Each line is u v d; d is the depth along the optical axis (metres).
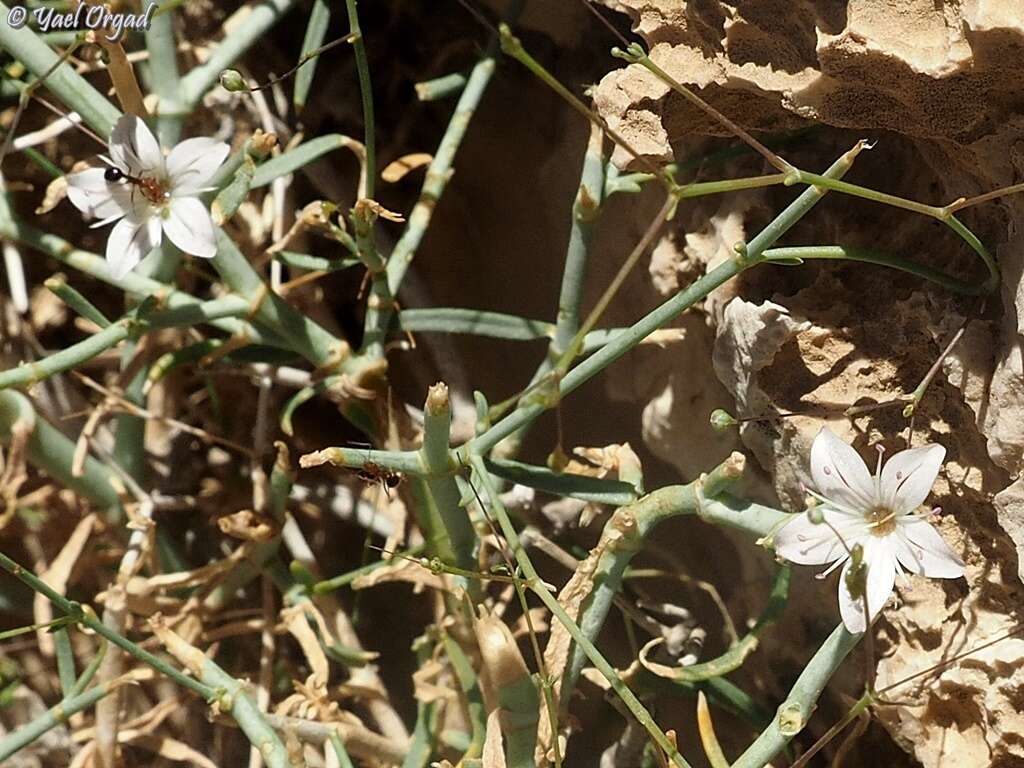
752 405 0.09
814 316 0.09
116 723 0.10
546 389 0.08
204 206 0.09
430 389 0.08
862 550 0.07
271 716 0.10
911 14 0.07
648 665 0.09
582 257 0.09
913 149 0.09
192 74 0.10
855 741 0.10
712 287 0.08
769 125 0.09
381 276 0.10
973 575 0.08
